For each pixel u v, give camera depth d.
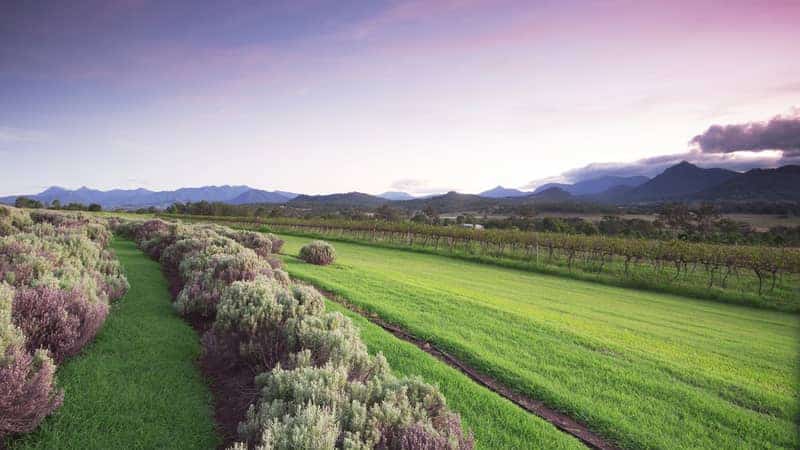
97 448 4.09
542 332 11.39
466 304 13.92
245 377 6.03
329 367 5.07
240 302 7.08
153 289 10.55
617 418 6.80
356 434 3.87
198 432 4.65
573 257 38.16
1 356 4.03
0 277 6.88
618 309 18.19
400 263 29.83
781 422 7.19
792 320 19.20
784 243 43.72
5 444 3.88
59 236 11.91
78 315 5.95
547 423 6.38
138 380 5.53
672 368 9.35
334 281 15.92
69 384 5.09
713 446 6.26
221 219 68.44
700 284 27.33
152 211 101.19
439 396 5.11
